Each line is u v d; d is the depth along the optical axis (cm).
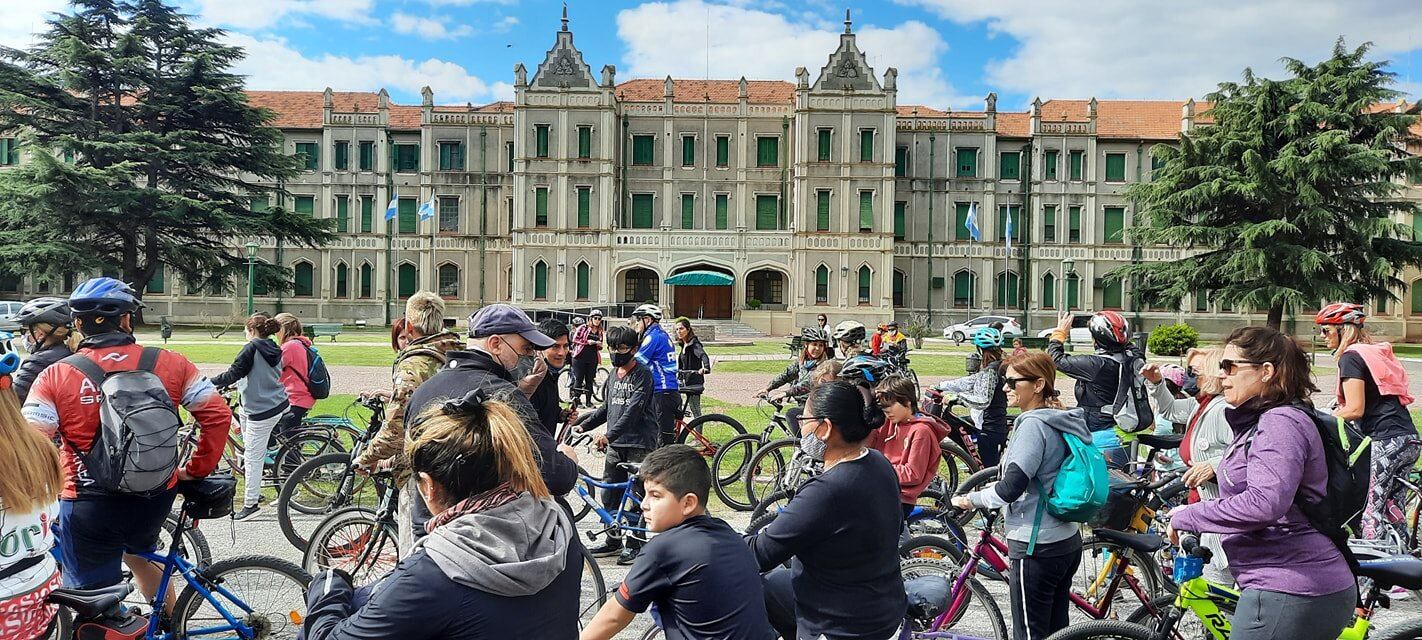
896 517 393
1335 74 3959
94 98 4372
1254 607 345
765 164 5306
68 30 4362
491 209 5431
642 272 5247
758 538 383
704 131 5291
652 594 347
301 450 959
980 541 516
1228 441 549
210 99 4384
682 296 5362
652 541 351
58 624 445
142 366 452
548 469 417
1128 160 5384
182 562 479
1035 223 5397
